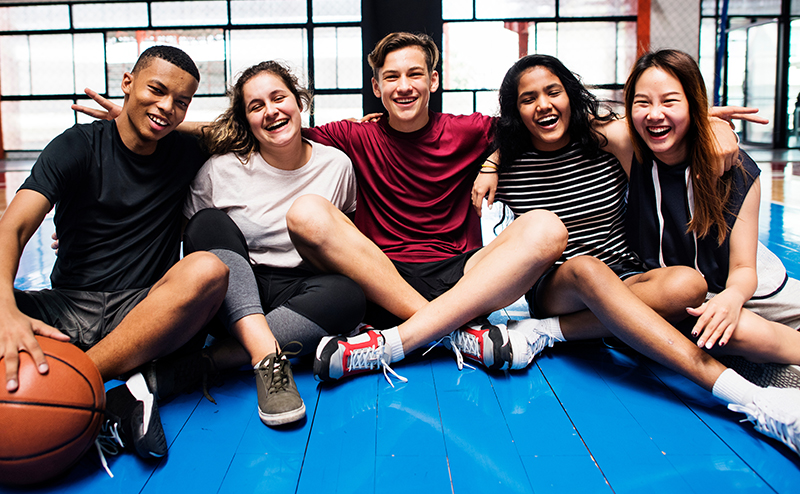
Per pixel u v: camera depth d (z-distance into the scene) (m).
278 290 1.47
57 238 1.33
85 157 1.29
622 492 0.89
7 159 10.05
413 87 1.54
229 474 0.95
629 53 8.64
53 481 0.95
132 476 0.96
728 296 1.12
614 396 1.22
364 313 1.41
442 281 1.51
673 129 1.25
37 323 0.95
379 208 1.64
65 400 0.87
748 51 10.38
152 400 1.01
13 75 9.78
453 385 1.29
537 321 1.46
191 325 1.16
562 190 1.53
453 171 1.63
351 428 1.10
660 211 1.37
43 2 9.29
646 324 1.16
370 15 7.23
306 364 1.46
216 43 9.02
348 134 1.63
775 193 4.78
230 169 1.49
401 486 0.91
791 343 1.13
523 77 1.42
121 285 1.31
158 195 1.38
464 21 8.62
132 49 9.47
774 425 0.99
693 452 1.00
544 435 1.06
